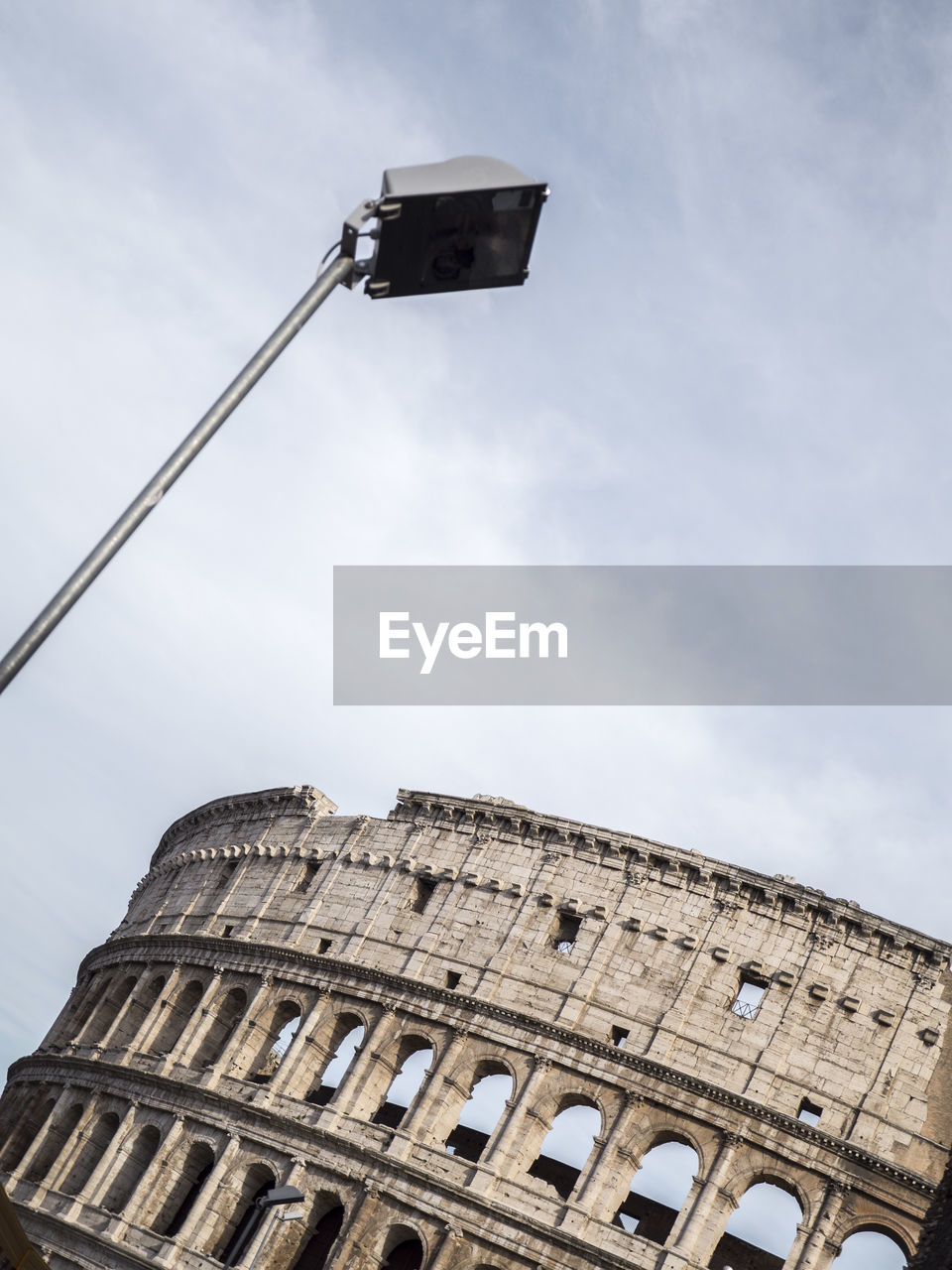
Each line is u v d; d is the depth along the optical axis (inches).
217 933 4195.4
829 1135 3070.9
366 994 3644.2
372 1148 3304.6
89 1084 4111.7
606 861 3634.4
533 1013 3410.4
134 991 4343.0
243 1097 3629.4
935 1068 3164.4
